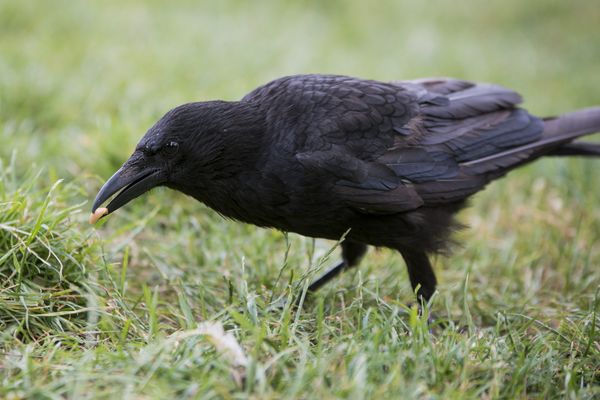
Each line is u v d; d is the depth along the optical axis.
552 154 10.41
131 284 9.27
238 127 8.48
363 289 8.25
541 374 7.15
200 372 6.48
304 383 6.33
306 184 8.53
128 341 7.40
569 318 8.56
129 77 14.25
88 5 18.19
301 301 7.68
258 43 17.48
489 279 10.44
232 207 8.82
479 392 6.64
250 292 8.66
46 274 8.20
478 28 23.45
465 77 18.14
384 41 20.14
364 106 8.94
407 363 6.79
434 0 24.11
